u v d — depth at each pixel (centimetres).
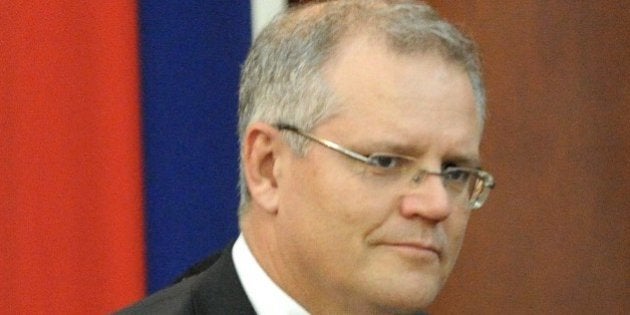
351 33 485
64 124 774
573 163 927
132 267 788
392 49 478
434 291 485
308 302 501
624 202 928
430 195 473
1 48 765
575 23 916
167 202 802
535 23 916
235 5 802
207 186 809
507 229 933
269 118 498
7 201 771
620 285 932
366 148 472
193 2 798
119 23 777
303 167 486
